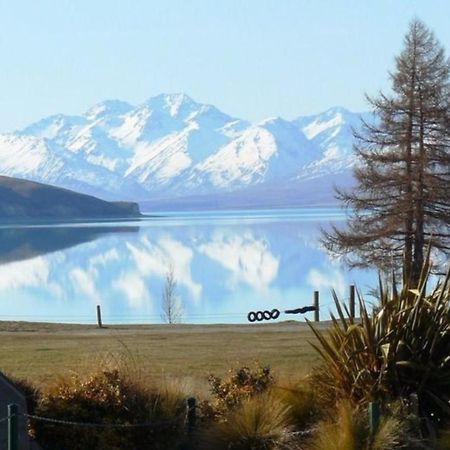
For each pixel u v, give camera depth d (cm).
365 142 7506
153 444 2012
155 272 18350
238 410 2072
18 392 1933
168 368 3572
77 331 5806
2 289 15312
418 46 7469
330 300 10275
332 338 2186
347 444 1884
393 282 2205
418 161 7262
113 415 2030
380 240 7262
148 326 6262
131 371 2172
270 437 1984
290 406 2072
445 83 7456
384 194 7362
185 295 13388
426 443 1934
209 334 5303
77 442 2012
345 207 7500
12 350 4381
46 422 2028
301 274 16950
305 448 1938
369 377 2091
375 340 2111
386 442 1888
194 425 2088
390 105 7444
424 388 2081
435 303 2162
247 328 5750
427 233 7262
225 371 3450
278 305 11225
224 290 14138
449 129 7331
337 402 2062
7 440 1847
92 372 2167
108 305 12231
